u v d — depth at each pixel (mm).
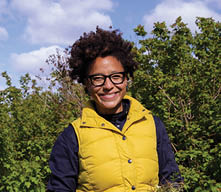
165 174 1670
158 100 3676
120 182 1507
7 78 4211
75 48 1718
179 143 3770
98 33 1659
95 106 1758
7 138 3912
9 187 3740
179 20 3906
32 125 4125
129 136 1588
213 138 3717
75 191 1623
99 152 1525
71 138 1604
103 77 1588
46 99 4828
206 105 3568
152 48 3955
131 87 4051
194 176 3156
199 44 4090
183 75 3840
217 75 3680
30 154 4051
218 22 4219
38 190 3865
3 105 4113
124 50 1663
